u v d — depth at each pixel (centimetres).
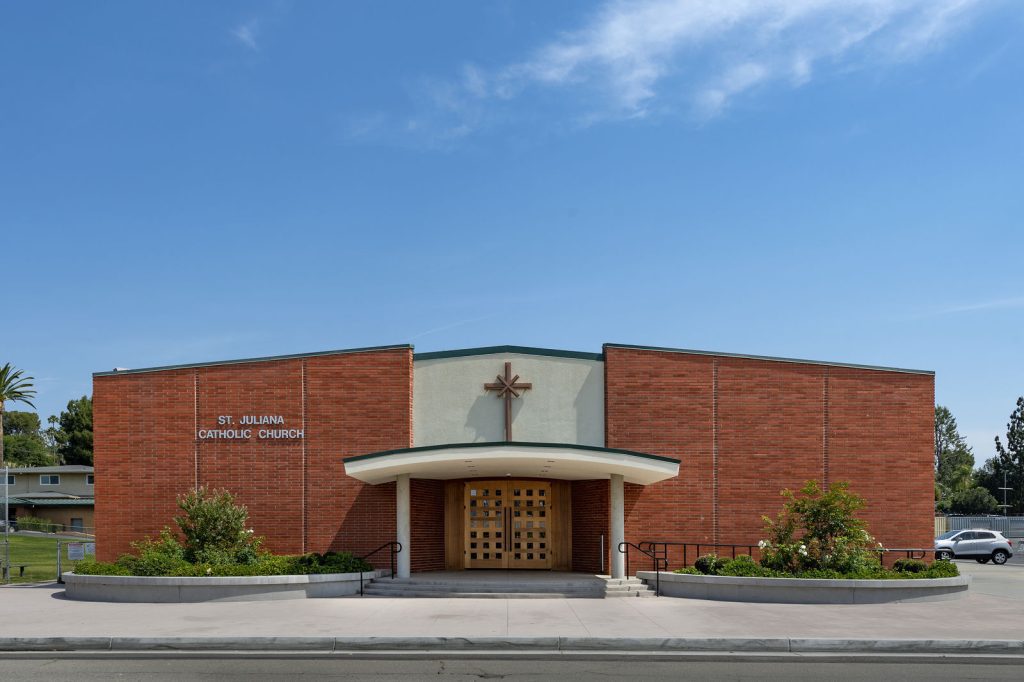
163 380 2856
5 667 1333
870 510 2778
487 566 2858
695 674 1277
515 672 1283
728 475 2780
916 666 1362
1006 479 9688
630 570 2727
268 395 2828
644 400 2800
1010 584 2852
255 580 2166
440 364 2842
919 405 2825
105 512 2817
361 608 1984
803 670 1318
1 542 5241
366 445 2788
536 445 2339
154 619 1791
